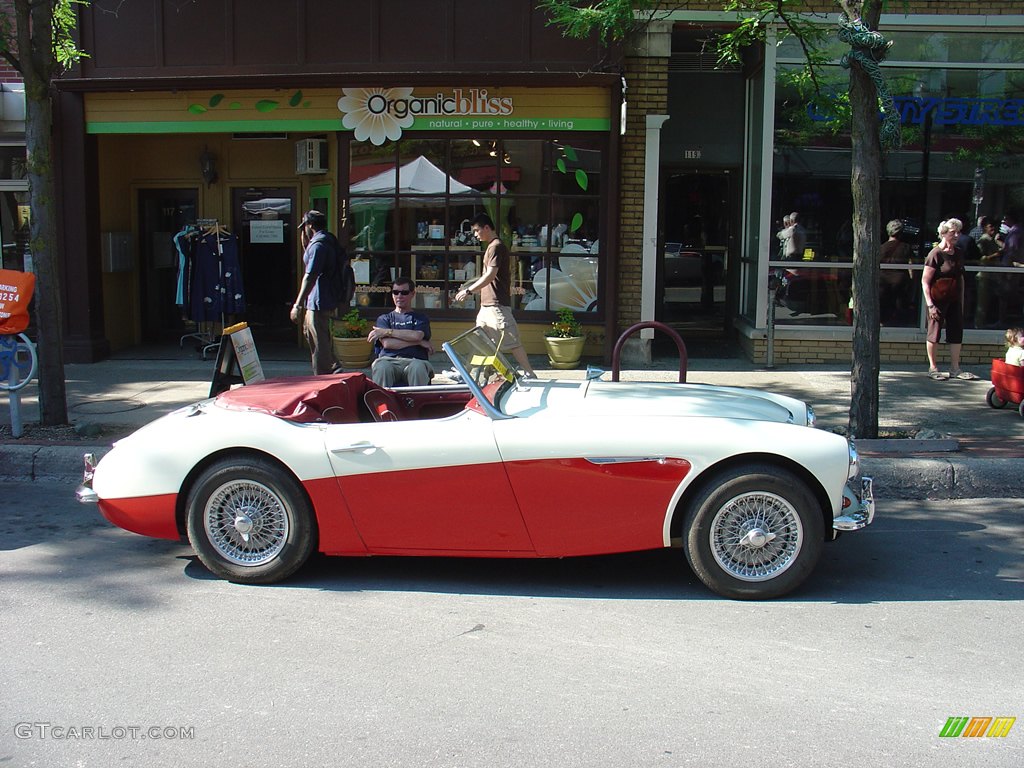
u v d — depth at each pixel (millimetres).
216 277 12930
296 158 13156
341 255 10000
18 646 4809
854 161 8094
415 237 12359
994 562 6102
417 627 5055
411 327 8625
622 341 7531
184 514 5758
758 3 9547
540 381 6406
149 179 13805
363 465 5453
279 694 4285
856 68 7922
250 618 5172
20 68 8555
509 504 5398
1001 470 7590
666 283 14328
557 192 12148
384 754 3773
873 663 4621
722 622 5125
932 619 5176
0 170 12812
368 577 5816
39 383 9031
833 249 12367
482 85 11648
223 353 7336
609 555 6234
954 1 11883
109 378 11430
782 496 5285
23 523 6906
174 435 5668
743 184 13773
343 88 11820
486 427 5422
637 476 5316
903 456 7852
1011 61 12031
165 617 5184
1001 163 12211
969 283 12375
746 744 3854
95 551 6305
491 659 4660
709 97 13797
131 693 4305
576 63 11555
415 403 6656
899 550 6332
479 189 12219
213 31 11773
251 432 5539
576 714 4098
